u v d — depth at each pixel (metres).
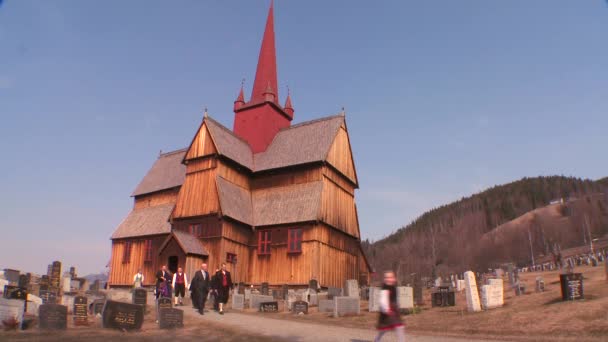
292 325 20.67
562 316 17.25
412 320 20.84
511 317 18.50
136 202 53.66
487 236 147.75
